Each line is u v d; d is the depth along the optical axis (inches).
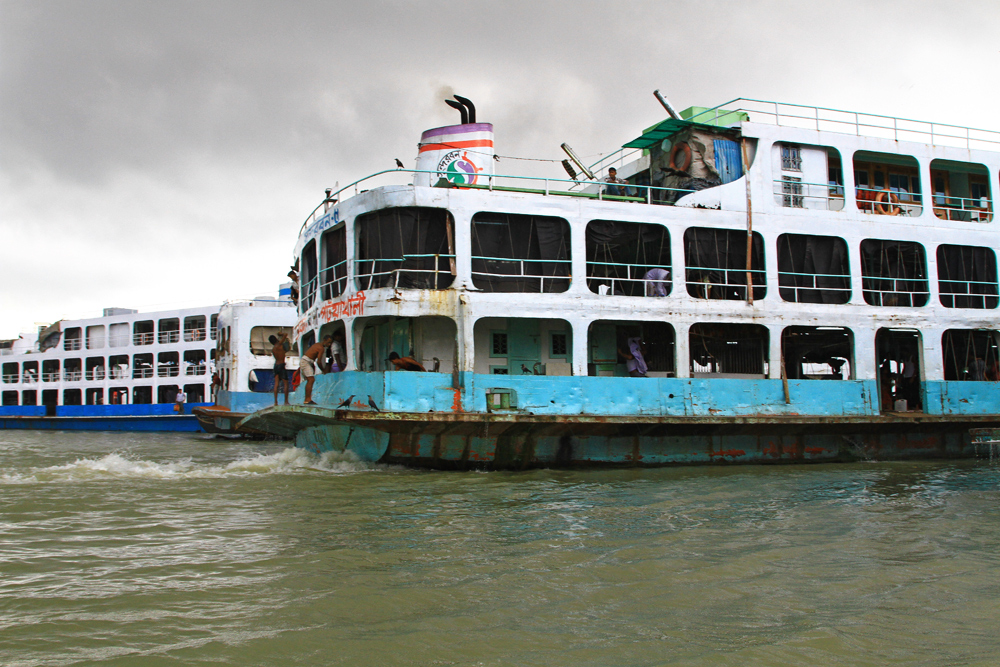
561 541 348.2
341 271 642.2
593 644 229.9
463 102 705.6
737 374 681.0
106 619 246.2
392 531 367.2
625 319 619.5
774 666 217.2
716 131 694.5
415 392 562.9
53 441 1154.0
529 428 576.1
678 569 304.7
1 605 258.4
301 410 577.3
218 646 225.5
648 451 617.6
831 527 385.1
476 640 231.5
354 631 237.5
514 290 611.5
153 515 407.2
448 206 589.6
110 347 1665.8
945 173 829.2
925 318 717.3
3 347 2145.7
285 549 332.2
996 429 727.7
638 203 649.6
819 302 698.8
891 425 676.7
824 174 721.6
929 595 278.7
